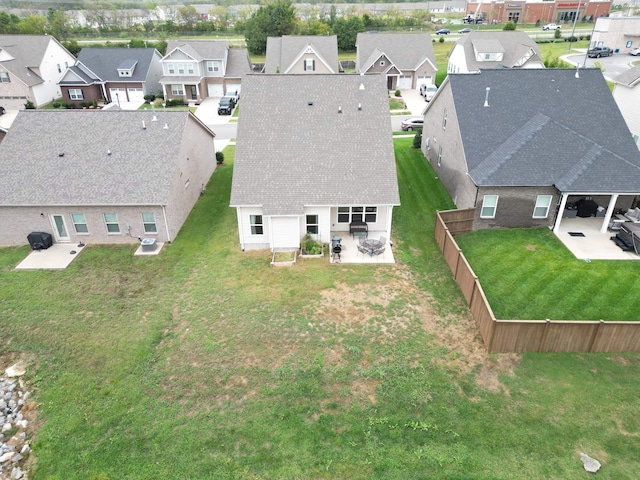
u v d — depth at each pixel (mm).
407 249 24625
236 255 24453
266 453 13938
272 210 23109
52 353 18219
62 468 13883
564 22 110625
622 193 23531
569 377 16203
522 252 23641
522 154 25422
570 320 18828
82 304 20891
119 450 14273
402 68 62344
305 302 20594
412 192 31266
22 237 25609
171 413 15422
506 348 17312
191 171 29469
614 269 21938
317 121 25938
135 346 18375
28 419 15562
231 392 16109
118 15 140125
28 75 56219
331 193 23656
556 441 14000
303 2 173875
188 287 21953
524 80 29516
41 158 26172
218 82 60312
